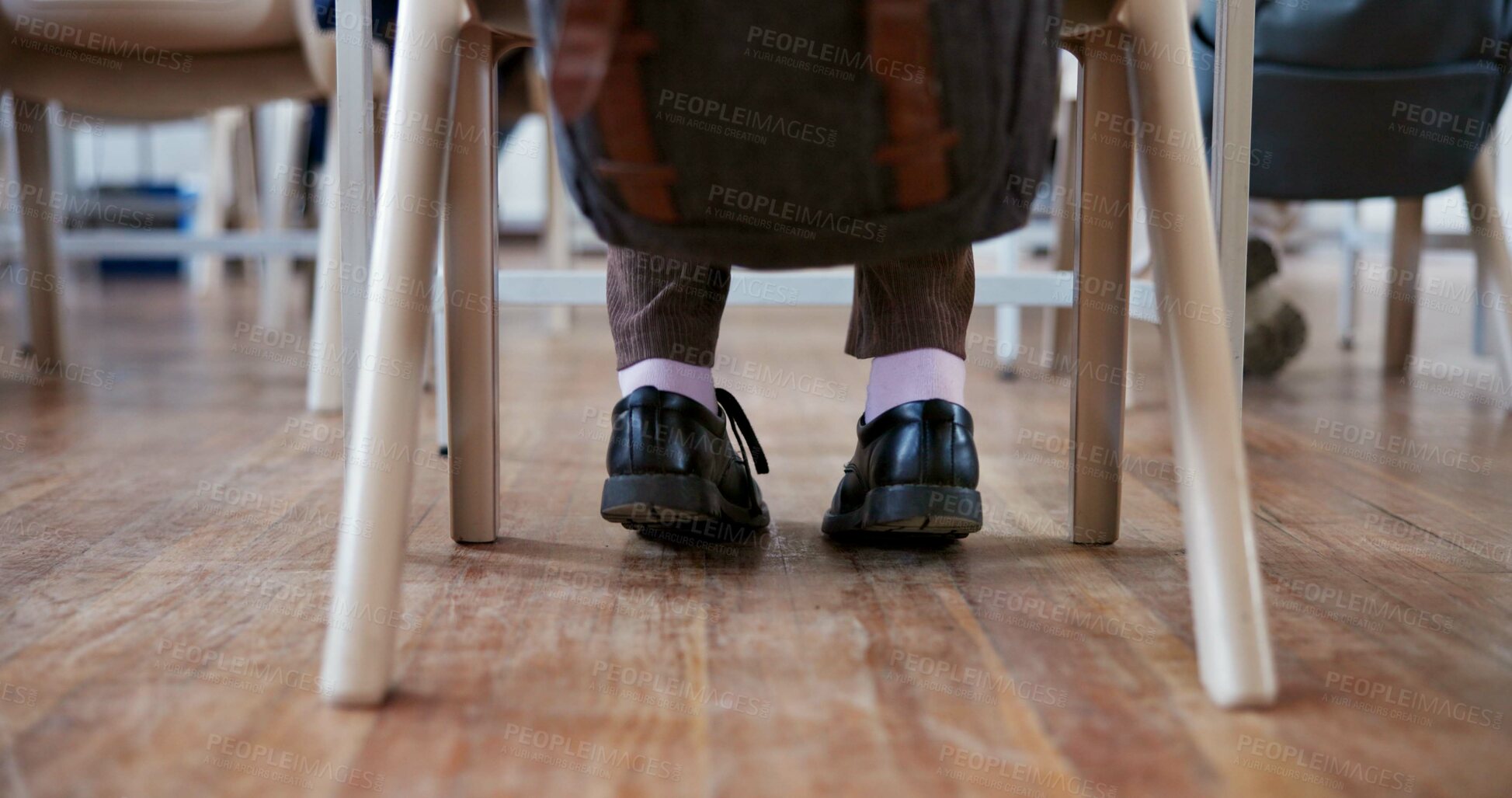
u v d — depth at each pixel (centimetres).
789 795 101
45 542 138
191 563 133
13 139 246
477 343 135
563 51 101
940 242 108
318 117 366
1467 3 185
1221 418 113
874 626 120
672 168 106
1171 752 104
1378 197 198
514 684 112
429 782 102
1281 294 242
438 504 151
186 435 184
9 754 104
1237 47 129
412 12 117
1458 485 158
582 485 159
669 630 119
